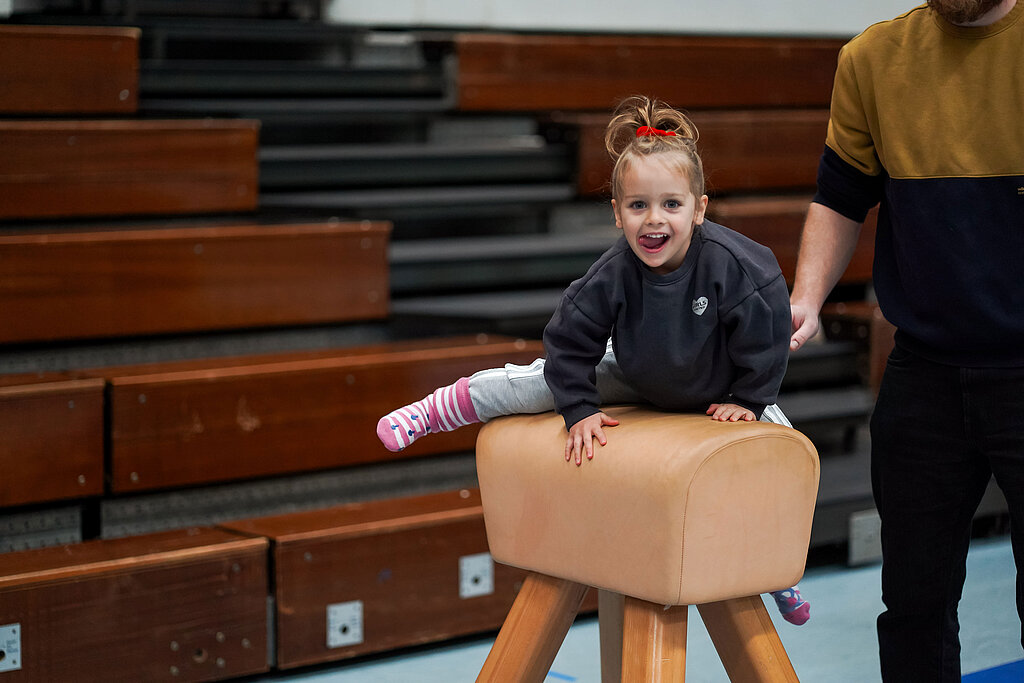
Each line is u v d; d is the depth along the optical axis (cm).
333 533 388
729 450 230
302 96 578
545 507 250
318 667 393
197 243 454
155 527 427
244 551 375
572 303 248
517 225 584
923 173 251
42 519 410
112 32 494
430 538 404
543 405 267
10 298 426
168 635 365
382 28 621
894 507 272
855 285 595
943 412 259
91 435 407
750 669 247
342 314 488
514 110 604
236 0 589
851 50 267
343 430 447
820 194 286
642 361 247
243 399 429
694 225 244
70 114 489
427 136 609
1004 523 529
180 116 519
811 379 552
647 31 702
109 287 441
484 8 658
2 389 392
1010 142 242
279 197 533
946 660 279
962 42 247
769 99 658
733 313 240
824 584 470
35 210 458
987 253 246
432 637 407
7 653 343
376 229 493
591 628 422
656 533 229
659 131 245
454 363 461
